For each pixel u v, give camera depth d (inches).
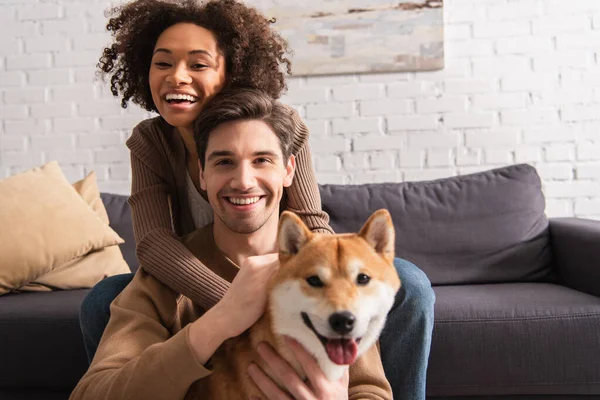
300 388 39.9
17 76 114.4
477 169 107.3
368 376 46.2
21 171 114.7
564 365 64.1
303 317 40.1
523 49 106.2
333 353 37.9
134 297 48.5
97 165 113.6
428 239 88.3
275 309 41.1
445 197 91.7
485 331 64.9
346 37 108.0
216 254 52.1
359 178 109.3
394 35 107.3
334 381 41.8
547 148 105.9
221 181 47.8
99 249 87.0
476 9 107.0
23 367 69.0
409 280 52.8
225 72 55.7
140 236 52.9
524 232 88.3
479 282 86.7
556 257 87.4
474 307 67.1
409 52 107.1
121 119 113.2
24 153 114.5
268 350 41.3
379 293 40.8
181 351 38.4
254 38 56.9
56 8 113.7
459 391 65.5
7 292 78.1
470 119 107.3
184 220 60.5
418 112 108.1
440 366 65.2
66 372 68.6
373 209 91.1
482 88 107.0
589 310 64.9
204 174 50.3
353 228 90.3
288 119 51.5
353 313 37.5
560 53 105.6
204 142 49.2
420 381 53.3
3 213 81.0
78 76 113.6
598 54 104.8
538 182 93.8
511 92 106.5
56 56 113.7
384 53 107.7
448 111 107.7
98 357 43.7
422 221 89.4
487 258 87.2
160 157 59.2
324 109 109.7
